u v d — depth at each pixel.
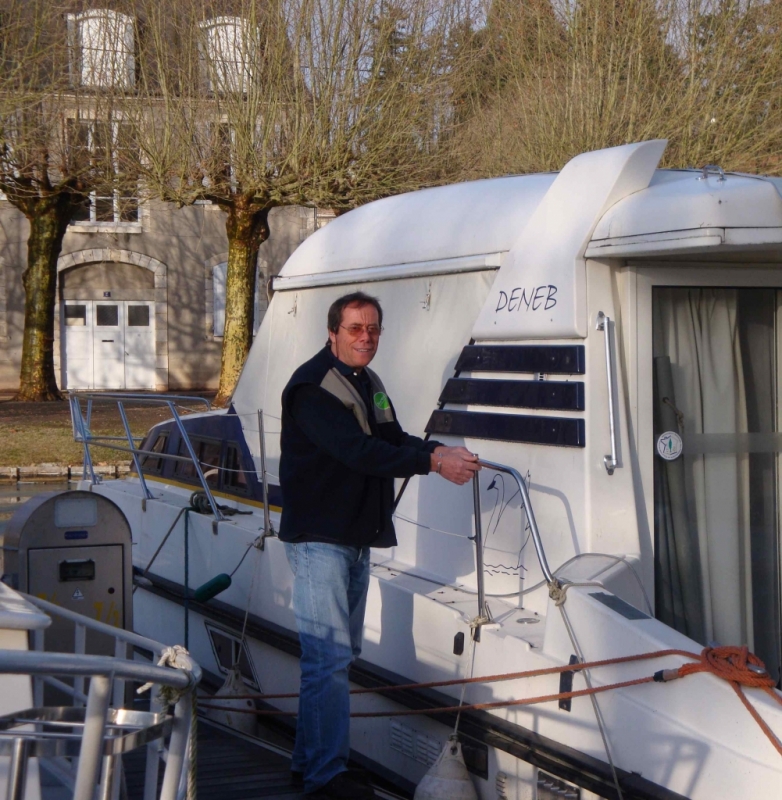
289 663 5.50
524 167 17.91
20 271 28.31
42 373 23.00
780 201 3.73
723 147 16.56
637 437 4.26
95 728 2.43
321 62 16.02
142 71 17.08
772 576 4.61
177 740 2.76
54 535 5.08
